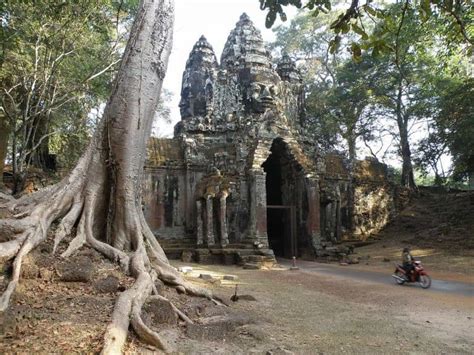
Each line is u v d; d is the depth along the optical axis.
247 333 6.49
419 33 18.36
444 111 23.12
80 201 8.73
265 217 21.42
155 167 22.05
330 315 8.50
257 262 19.08
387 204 29.31
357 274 16.45
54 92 16.12
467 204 26.75
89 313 5.71
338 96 31.61
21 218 7.83
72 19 15.47
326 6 7.69
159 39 9.38
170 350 5.19
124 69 9.09
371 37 7.06
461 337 6.98
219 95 24.95
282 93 25.62
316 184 23.55
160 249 9.21
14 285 5.85
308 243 23.00
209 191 20.95
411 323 7.97
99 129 9.17
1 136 14.98
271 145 24.34
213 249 20.11
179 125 25.12
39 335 4.84
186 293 8.09
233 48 25.84
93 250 8.04
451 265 18.17
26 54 15.36
